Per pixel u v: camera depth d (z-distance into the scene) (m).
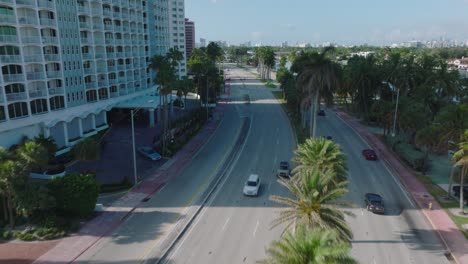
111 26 72.56
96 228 33.66
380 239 32.03
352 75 82.12
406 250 30.27
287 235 18.61
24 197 31.25
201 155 57.62
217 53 142.75
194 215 36.59
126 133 69.69
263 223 34.91
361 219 35.84
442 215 36.72
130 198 40.72
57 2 57.69
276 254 16.86
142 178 46.94
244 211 37.62
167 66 61.25
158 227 34.06
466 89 75.31
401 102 63.00
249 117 88.62
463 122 39.91
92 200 35.03
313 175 25.09
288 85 91.00
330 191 24.56
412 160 50.81
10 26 49.22
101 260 28.47
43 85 55.22
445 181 46.09
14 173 30.66
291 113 89.69
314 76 52.91
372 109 70.44
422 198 40.84
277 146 62.69
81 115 62.72
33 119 52.78
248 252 29.81
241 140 66.94
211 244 31.11
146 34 91.81
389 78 77.81
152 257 28.95
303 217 24.00
